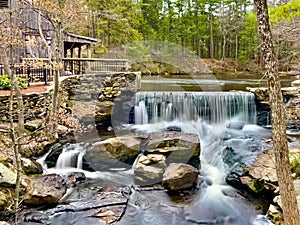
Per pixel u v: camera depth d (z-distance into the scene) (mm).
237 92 11672
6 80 9445
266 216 5820
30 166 7211
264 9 3336
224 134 10125
